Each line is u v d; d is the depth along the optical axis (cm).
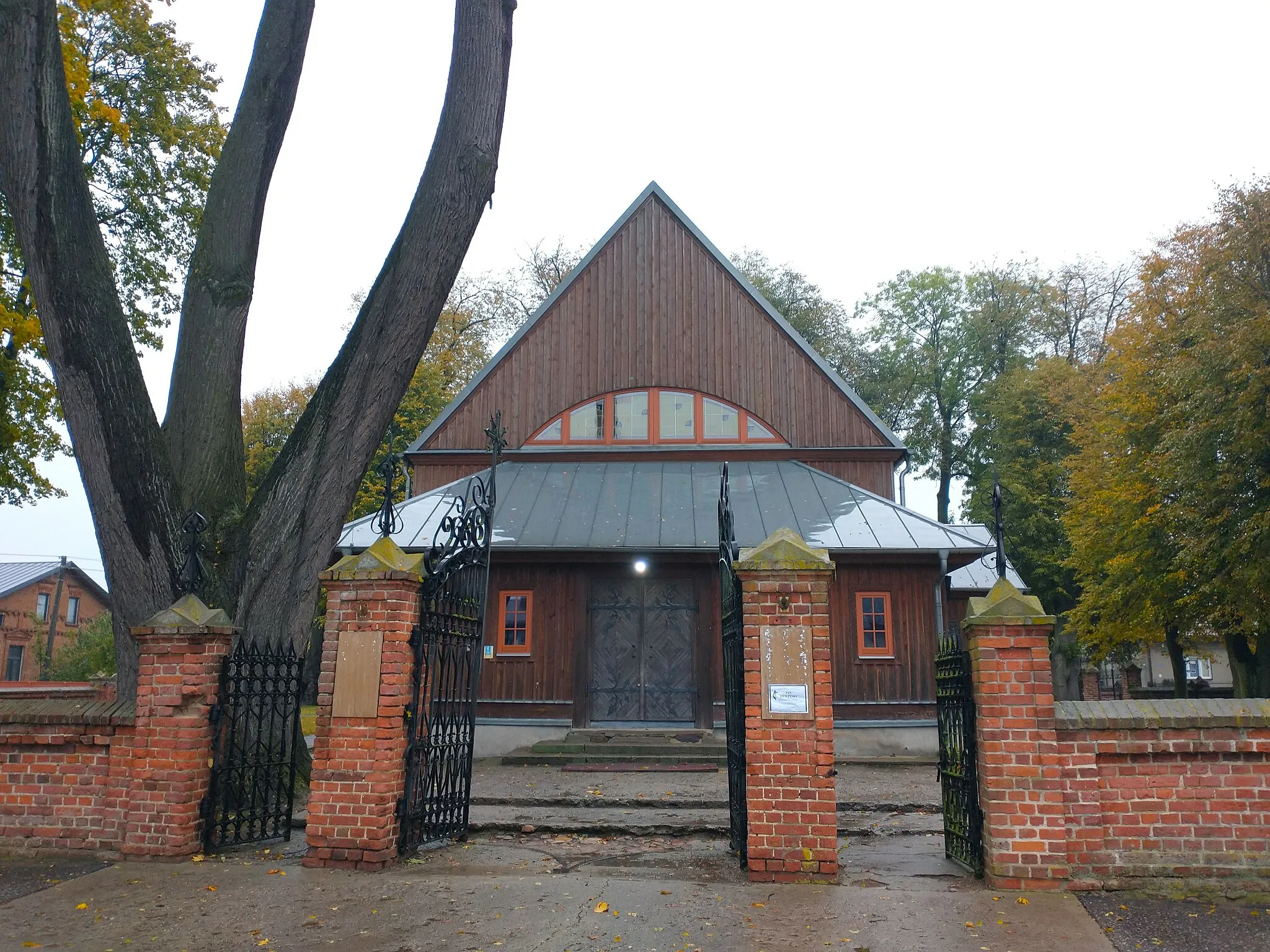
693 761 1515
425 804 782
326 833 716
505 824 881
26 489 2094
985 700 662
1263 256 2109
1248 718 644
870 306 4375
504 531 1731
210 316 1023
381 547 761
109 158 2081
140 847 743
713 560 1708
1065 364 3553
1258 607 1995
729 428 2052
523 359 2102
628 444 2056
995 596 680
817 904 610
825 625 692
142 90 2052
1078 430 2928
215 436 1008
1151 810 643
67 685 2402
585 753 1552
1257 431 1941
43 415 1998
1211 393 2012
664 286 2125
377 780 717
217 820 802
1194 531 2097
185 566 936
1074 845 642
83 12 1777
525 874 698
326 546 988
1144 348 2445
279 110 1069
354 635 741
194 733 763
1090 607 2520
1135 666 3422
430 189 970
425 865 729
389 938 548
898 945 532
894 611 1684
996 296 4119
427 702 795
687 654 1717
